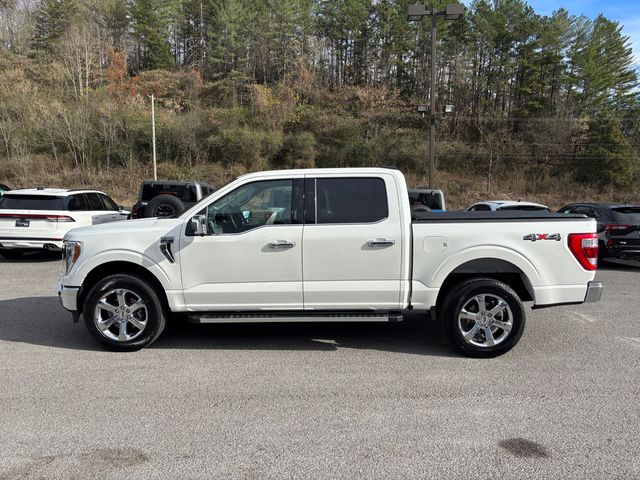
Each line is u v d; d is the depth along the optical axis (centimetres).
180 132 3972
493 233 491
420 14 2166
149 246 502
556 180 3878
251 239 496
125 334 513
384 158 4066
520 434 343
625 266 1195
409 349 531
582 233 491
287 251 495
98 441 334
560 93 4772
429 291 497
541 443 330
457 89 4847
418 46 5100
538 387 425
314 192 504
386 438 337
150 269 501
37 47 4900
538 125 4294
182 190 1256
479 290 491
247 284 500
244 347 537
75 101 4141
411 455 315
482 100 4747
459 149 4122
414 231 492
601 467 301
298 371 465
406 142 4109
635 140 4397
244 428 352
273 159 4097
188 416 371
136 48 5419
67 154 3922
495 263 504
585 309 714
